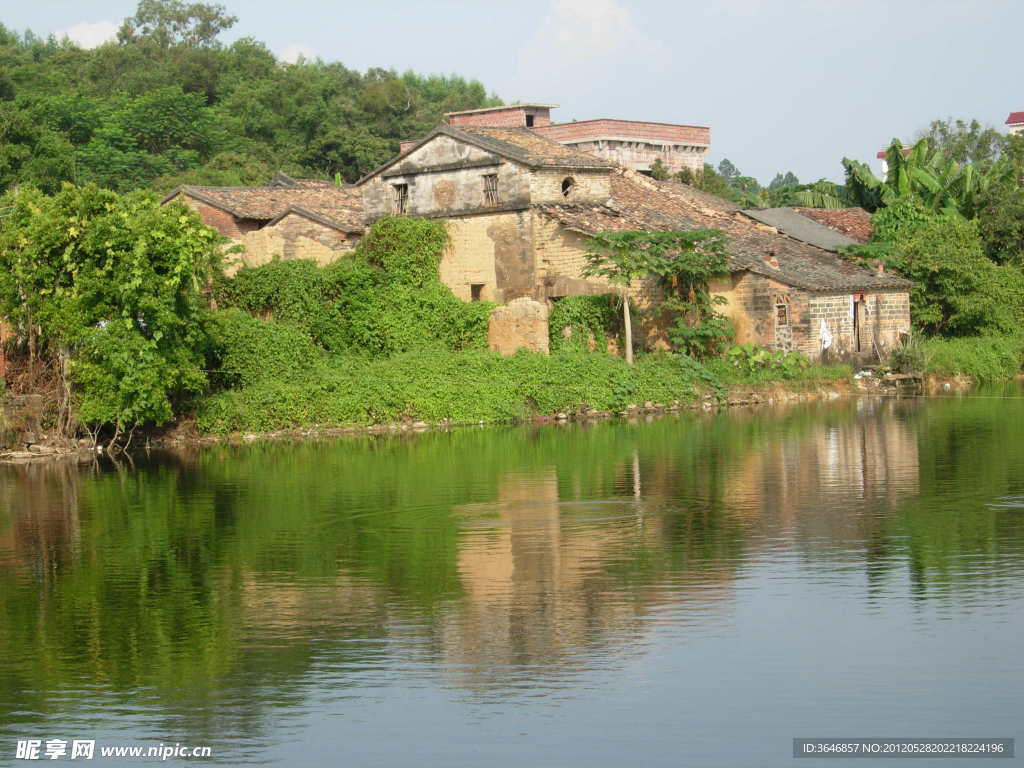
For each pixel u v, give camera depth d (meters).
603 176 52.94
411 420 41.22
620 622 17.30
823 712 14.16
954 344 54.72
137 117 88.62
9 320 36.88
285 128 97.25
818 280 51.16
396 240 48.09
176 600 18.95
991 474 28.09
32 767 13.34
